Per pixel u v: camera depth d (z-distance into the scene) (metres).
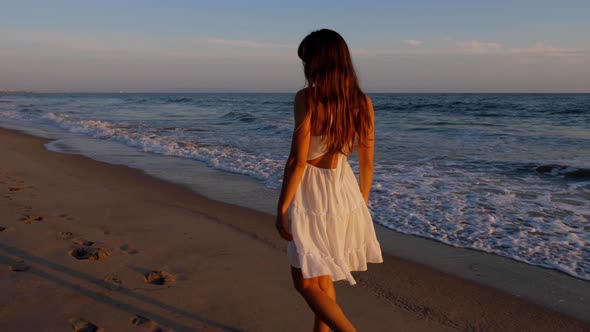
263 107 34.12
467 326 2.47
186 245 3.65
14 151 9.02
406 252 3.66
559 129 14.87
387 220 4.53
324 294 1.75
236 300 2.64
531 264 3.40
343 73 1.61
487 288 2.97
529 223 4.41
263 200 5.34
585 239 3.93
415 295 2.85
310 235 1.68
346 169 1.78
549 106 30.28
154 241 3.72
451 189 5.86
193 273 3.05
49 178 6.32
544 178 6.63
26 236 3.65
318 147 1.67
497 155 8.96
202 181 6.46
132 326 2.30
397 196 5.47
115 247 3.52
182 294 2.71
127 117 22.00
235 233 4.02
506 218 4.57
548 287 3.00
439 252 3.66
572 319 2.56
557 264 3.39
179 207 4.96
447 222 4.45
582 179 6.55
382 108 28.95
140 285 2.80
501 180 6.46
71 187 5.78
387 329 2.41
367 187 1.85
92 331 2.24
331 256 1.69
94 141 11.30
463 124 17.44
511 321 2.54
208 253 3.46
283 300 2.65
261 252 3.52
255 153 9.16
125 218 4.42
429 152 9.45
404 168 7.45
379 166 7.67
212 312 2.49
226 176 6.86
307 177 1.70
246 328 2.33
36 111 25.20
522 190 5.84
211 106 36.38
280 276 3.03
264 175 6.84
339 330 1.70
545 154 9.12
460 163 7.95
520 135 12.87
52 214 4.41
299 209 1.68
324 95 1.59
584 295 2.88
